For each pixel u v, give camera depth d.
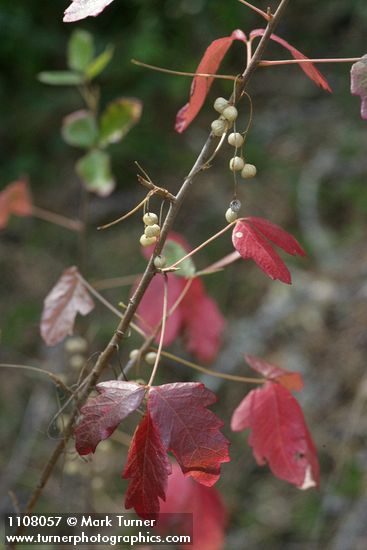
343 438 0.88
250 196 1.26
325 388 0.94
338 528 0.78
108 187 0.62
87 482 0.62
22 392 1.01
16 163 1.38
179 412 0.37
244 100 1.50
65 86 1.47
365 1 1.57
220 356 0.99
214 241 1.18
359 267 1.06
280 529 0.81
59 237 1.25
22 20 1.45
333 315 1.02
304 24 1.61
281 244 0.41
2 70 1.49
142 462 0.38
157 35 1.46
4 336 1.08
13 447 0.94
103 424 0.37
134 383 0.38
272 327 1.02
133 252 1.19
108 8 1.54
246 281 1.11
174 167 1.35
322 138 1.35
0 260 1.22
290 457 0.46
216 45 0.42
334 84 1.48
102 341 1.01
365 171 1.25
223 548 0.79
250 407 0.46
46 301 0.49
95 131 0.62
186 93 1.43
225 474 0.88
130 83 1.46
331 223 1.18
